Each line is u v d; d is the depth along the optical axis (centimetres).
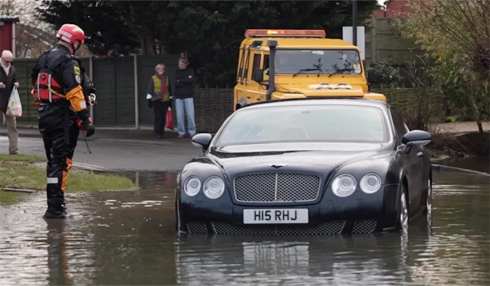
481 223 2077
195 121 5112
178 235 1930
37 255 1725
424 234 1906
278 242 1806
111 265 1620
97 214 2280
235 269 1562
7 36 5731
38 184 2788
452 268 1548
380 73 5547
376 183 1861
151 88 4825
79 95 2197
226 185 1883
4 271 1577
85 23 5275
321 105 2195
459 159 4256
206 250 1744
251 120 2173
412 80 4859
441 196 2634
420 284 1427
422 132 2091
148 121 5266
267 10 4700
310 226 1850
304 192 1856
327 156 1931
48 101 2220
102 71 5431
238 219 1861
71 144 2262
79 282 1487
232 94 4994
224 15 4741
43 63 2236
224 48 4847
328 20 4959
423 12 4419
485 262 1598
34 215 2256
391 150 2009
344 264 1587
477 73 4191
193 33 4741
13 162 3244
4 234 1972
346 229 1859
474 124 4928
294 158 1919
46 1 5194
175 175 3253
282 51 3809
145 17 4941
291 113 2178
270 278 1484
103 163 3625
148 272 1555
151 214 2275
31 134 4891
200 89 5084
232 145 2098
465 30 4069
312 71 3800
